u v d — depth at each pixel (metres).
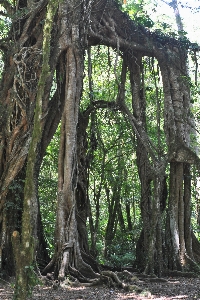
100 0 12.45
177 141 12.34
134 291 8.09
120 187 16.00
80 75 11.05
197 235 16.75
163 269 11.28
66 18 11.10
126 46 13.17
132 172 16.61
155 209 11.34
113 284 8.68
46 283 8.88
